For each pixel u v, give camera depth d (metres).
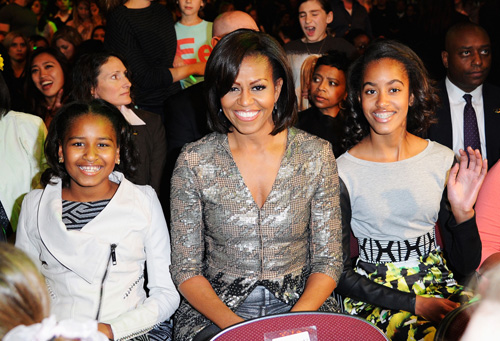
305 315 1.78
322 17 4.32
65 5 7.53
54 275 2.13
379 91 2.29
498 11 4.77
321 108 3.47
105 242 2.14
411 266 2.36
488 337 1.20
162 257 2.29
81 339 1.23
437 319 2.13
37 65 3.75
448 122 3.51
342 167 2.41
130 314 2.12
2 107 2.81
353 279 2.30
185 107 3.41
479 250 2.29
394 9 7.61
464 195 2.21
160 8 4.00
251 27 3.63
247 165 2.13
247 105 2.00
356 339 1.65
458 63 3.52
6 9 6.93
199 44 4.40
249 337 1.66
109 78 3.12
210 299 2.06
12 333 1.15
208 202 2.14
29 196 2.24
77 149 2.14
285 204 2.12
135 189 2.27
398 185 2.35
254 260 2.12
